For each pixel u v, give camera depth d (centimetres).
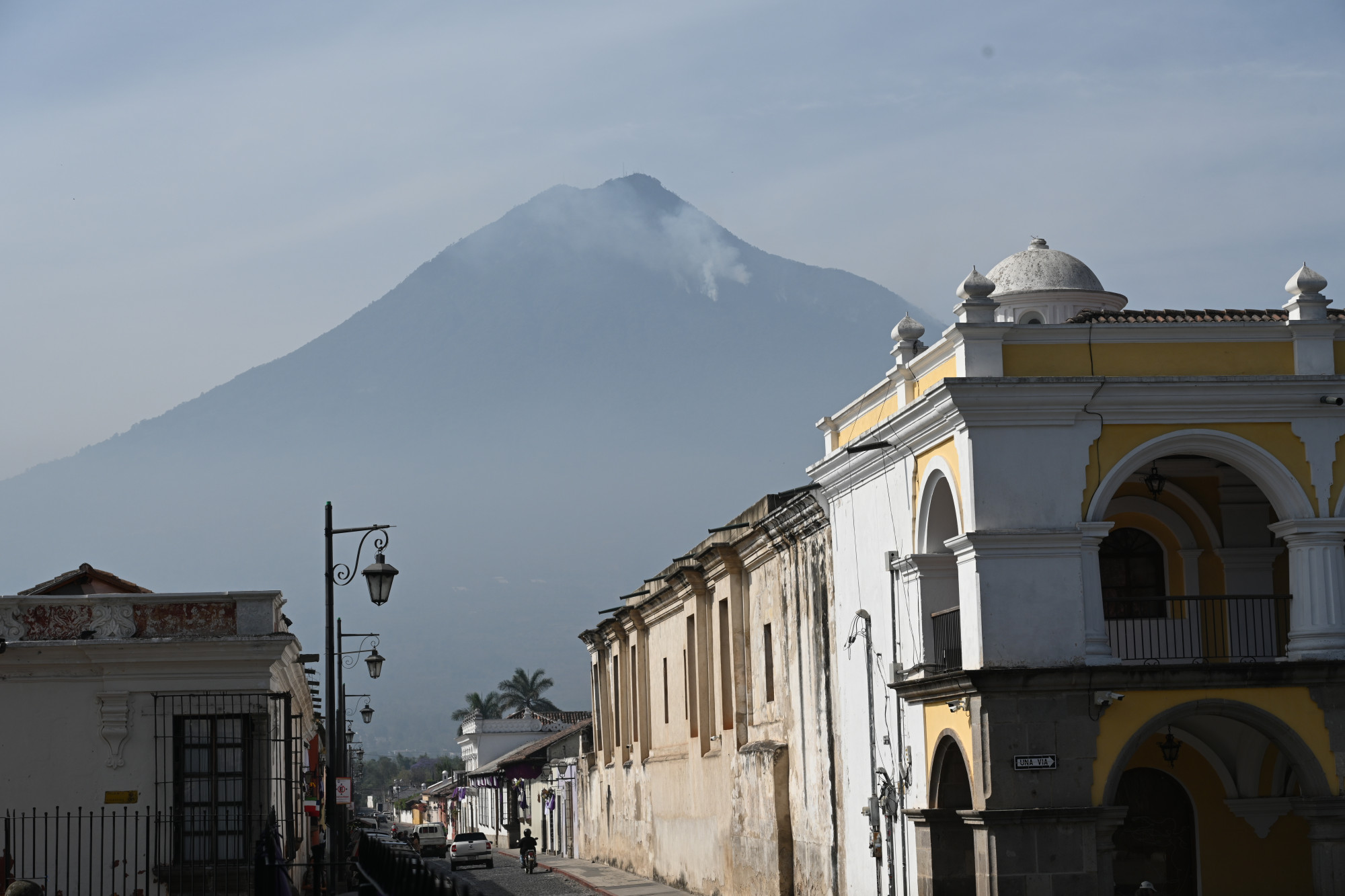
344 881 5012
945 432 2830
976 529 2688
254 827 3162
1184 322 2805
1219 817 3141
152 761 3156
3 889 2847
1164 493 3212
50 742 3144
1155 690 2678
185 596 3238
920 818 2945
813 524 3797
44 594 3497
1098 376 2773
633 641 6556
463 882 2239
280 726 3606
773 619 4228
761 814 4222
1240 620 3123
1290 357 2830
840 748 3575
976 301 2811
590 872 6725
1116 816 2625
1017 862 2591
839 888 3575
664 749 5753
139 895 3102
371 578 3538
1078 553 2712
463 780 15125
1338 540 2772
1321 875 2669
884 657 3234
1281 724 2691
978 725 2658
